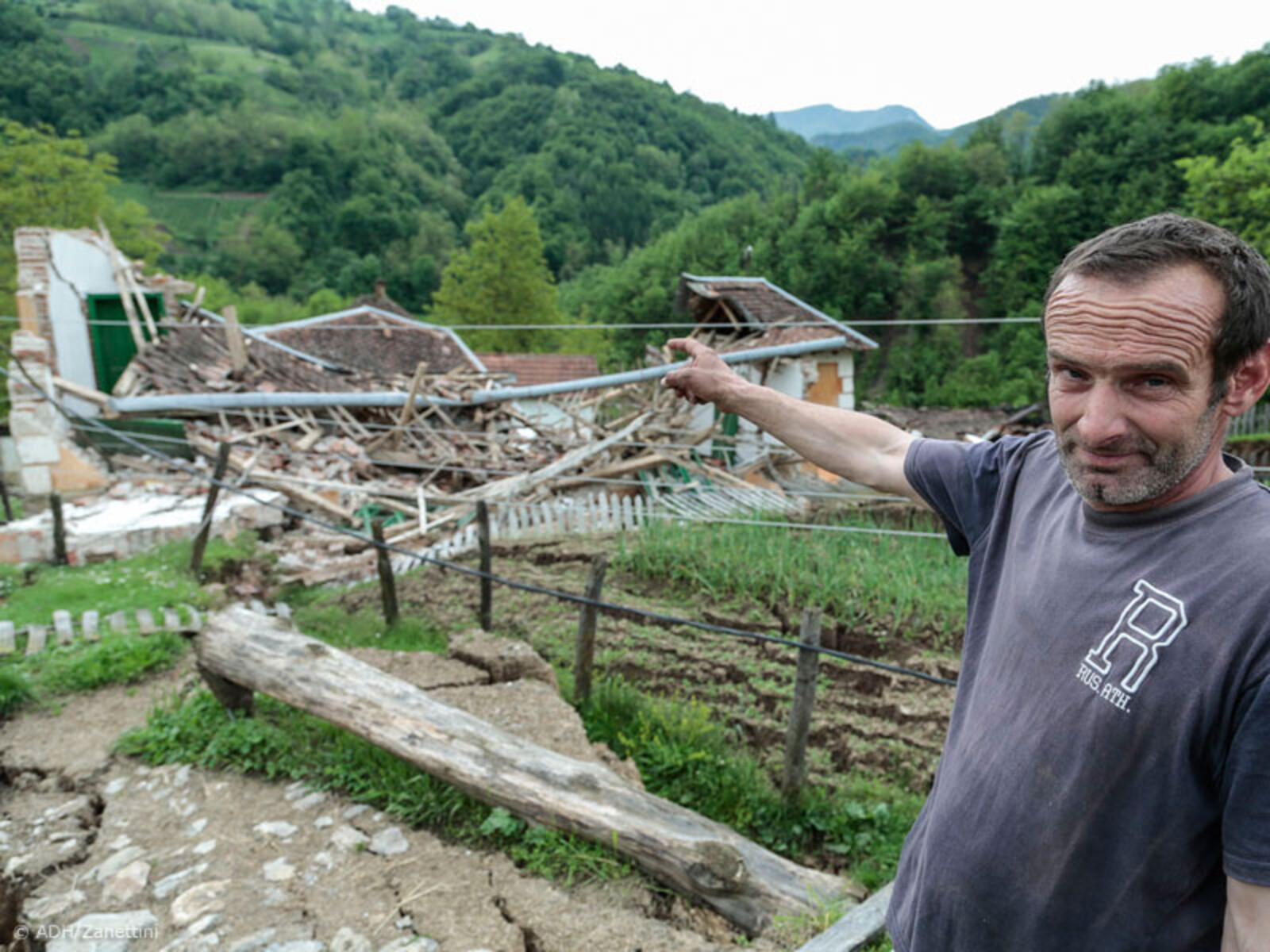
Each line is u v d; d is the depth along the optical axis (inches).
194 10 7480.3
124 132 4694.9
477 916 156.5
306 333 910.4
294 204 4133.9
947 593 373.7
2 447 629.0
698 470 677.9
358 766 205.8
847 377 902.4
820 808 234.7
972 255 3238.2
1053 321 57.2
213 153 4670.3
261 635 222.8
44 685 260.5
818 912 156.1
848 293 2940.5
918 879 68.4
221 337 678.5
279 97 6176.2
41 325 639.1
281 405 598.9
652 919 156.7
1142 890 53.8
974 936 61.2
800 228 3169.3
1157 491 54.7
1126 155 2797.7
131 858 177.2
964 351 2746.1
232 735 218.1
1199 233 53.2
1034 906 57.6
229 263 3688.5
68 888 168.7
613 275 3508.9
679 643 347.9
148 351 623.5
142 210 1829.5
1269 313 52.9
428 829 187.0
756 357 805.2
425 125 6264.8
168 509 486.0
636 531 530.9
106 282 692.1
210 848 179.2
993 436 983.6
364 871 170.9
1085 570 58.6
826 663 320.8
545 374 1233.4
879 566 402.6
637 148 5733.3
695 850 159.6
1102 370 54.0
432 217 4328.3
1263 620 48.9
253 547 461.1
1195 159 1445.6
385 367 906.1
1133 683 53.1
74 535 434.9
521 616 389.1
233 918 157.1
